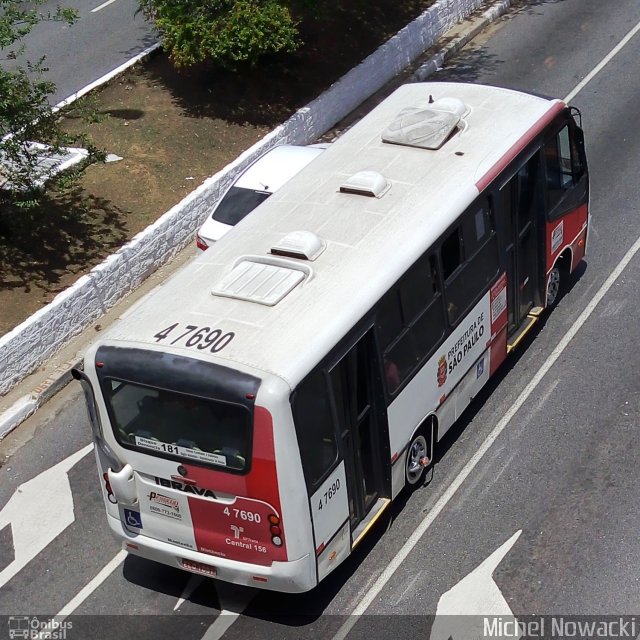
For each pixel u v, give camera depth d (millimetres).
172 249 14891
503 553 9234
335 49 19750
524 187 10992
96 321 13633
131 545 8828
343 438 8422
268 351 7828
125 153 16406
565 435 10586
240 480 7812
